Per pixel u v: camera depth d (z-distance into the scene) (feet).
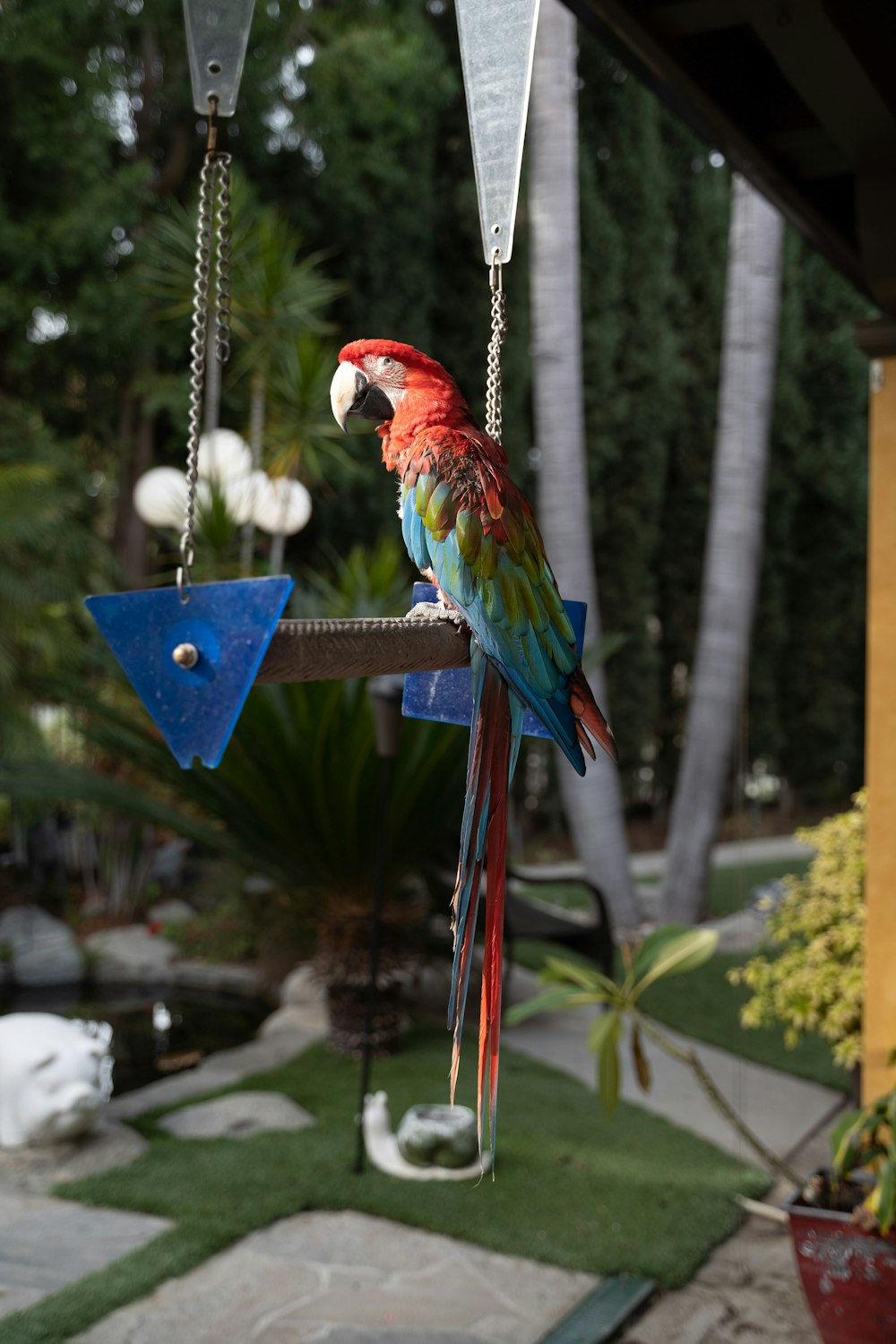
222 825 19.63
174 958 22.90
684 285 37.27
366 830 15.75
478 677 4.11
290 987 19.29
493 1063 3.54
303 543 31.58
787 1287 10.65
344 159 28.22
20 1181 12.01
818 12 6.39
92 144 25.02
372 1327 9.57
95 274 26.08
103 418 29.27
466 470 4.29
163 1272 10.22
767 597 35.58
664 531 38.06
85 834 26.43
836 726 36.47
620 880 25.71
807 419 35.09
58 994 21.40
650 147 34.83
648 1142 14.06
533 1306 10.00
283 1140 13.47
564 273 24.66
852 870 13.56
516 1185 12.44
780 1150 14.12
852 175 9.82
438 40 32.40
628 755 36.73
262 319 19.80
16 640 21.34
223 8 3.90
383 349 4.83
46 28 23.56
